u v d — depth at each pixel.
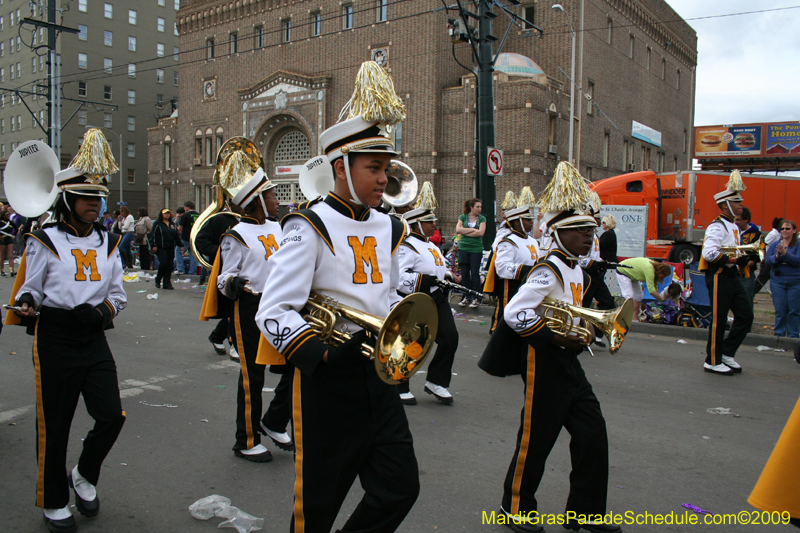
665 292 10.49
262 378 4.49
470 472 4.33
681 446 4.89
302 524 2.38
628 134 33.06
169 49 60.81
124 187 57.69
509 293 7.29
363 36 27.84
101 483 4.07
